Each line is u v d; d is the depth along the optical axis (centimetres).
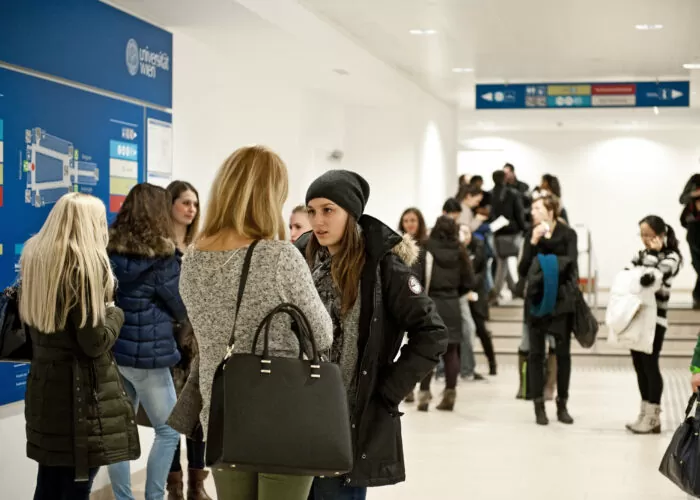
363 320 314
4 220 463
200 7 624
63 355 351
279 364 264
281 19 732
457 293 834
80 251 346
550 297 745
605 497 558
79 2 532
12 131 470
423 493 562
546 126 1980
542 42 1059
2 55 461
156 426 456
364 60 1038
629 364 1177
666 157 2006
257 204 280
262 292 271
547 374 894
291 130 1066
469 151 2083
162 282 444
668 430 765
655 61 1216
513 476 608
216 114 836
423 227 835
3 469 454
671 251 727
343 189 315
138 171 604
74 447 348
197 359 306
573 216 2042
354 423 310
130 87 595
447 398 844
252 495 287
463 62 1196
